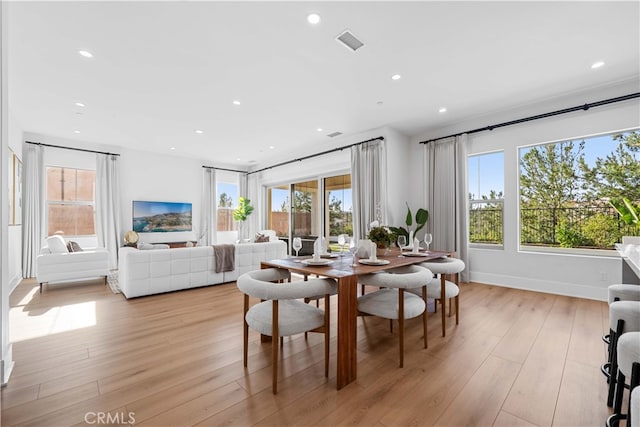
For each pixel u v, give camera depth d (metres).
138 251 3.65
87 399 1.61
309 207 6.59
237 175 8.30
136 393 1.66
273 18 2.20
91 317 2.95
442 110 4.12
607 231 3.91
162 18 2.19
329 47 2.59
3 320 1.80
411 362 2.03
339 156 5.79
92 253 4.30
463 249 4.48
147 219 6.52
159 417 1.46
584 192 4.11
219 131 5.11
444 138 4.75
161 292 3.79
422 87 3.41
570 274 3.66
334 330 2.67
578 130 3.56
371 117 4.41
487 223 4.53
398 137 5.06
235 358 2.10
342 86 3.37
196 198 7.42
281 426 1.40
